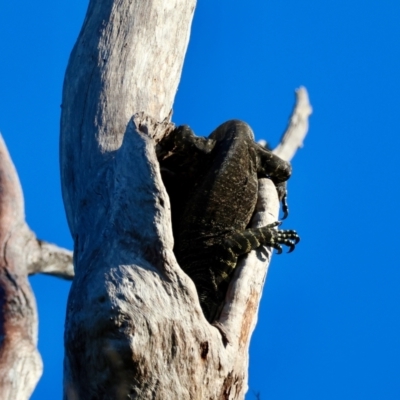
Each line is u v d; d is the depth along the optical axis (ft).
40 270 83.41
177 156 101.65
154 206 78.79
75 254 84.89
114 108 92.17
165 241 78.07
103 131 90.99
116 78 93.56
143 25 96.17
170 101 96.43
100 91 92.84
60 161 94.22
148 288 76.48
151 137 81.92
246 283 86.53
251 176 102.89
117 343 74.18
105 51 94.63
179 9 98.53
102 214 83.41
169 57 96.73
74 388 76.48
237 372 79.41
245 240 94.27
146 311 75.36
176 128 101.24
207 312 89.25
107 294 75.51
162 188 79.20
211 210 98.63
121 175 81.25
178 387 75.72
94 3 98.58
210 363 77.15
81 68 94.73
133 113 92.38
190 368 76.18
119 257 77.87
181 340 75.97
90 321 75.05
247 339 82.94
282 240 96.02
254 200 101.40
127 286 76.02
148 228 78.33
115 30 95.66
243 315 84.07
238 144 104.06
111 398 75.15
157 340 75.31
